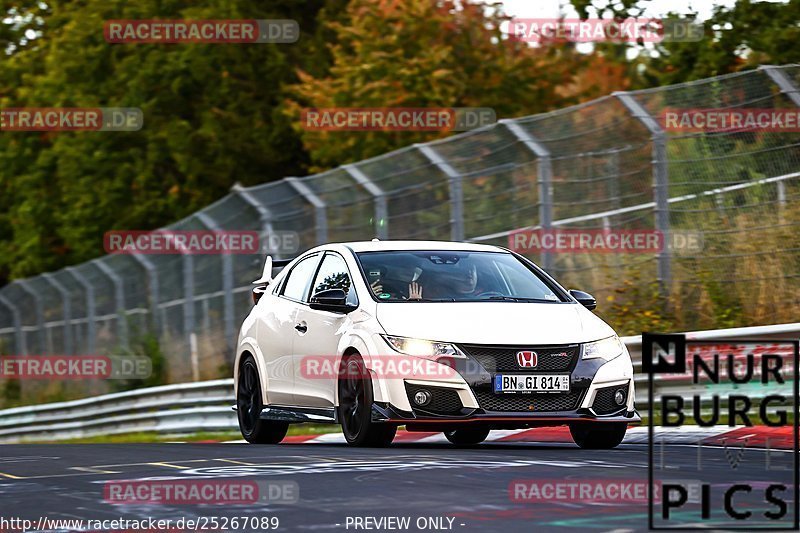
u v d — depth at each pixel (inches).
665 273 2170.3
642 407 1750.7
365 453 1234.6
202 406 2726.4
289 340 1530.5
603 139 2186.3
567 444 1480.1
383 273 1444.4
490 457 1155.9
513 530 721.0
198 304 3031.5
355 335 1362.0
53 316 3964.1
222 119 5142.7
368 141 3991.1
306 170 5295.3
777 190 2018.9
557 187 2217.0
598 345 1333.7
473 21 4111.7
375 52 4082.2
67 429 3400.6
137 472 1086.4
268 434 1633.9
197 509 836.0
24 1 6653.5
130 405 3048.7
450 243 1544.0
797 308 1993.1
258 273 2770.7
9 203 6392.7
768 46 3329.2
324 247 1572.3
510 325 1325.0
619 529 712.4
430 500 851.4
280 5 5388.8
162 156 5216.5
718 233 2098.9
